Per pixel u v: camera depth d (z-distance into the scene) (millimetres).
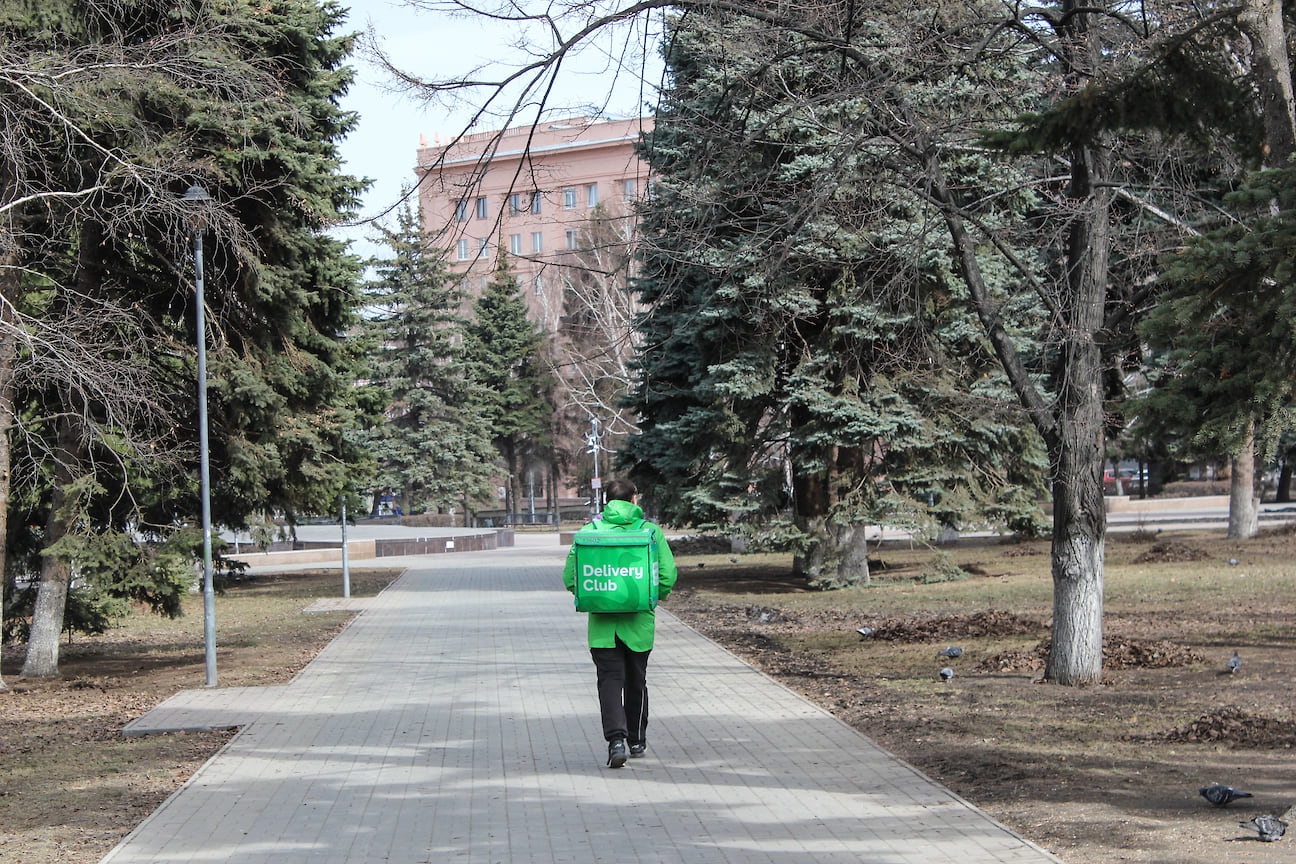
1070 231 11992
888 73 10625
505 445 74000
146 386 14156
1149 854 5895
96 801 8094
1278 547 27438
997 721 9953
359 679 13984
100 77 13148
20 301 14898
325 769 8844
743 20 11297
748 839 6516
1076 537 11797
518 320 67812
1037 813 6875
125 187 14047
